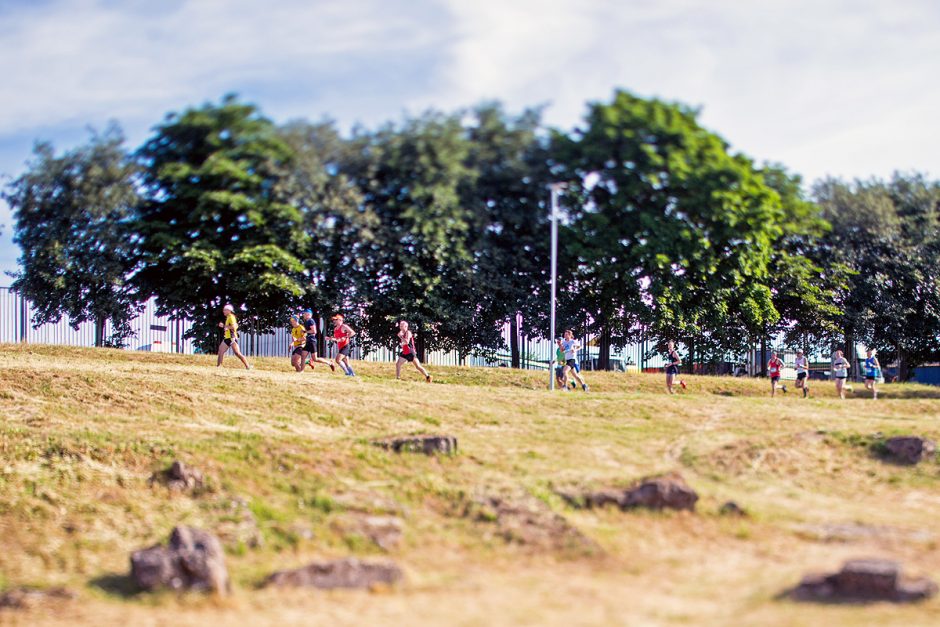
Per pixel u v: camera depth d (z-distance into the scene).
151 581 10.62
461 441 17.47
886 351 36.16
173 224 25.41
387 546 12.64
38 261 26.73
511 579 11.40
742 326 31.62
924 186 34.62
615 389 27.11
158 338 30.80
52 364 22.16
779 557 11.89
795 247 32.34
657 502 13.91
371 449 16.55
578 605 10.10
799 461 16.83
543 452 17.06
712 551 12.37
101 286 27.83
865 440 17.61
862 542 12.31
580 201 25.83
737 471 16.23
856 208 32.44
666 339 33.12
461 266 27.36
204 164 23.08
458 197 25.22
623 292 28.75
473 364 34.53
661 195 25.69
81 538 13.05
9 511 13.84
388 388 22.41
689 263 28.08
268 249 24.69
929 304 34.28
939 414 21.12
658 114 24.31
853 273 32.66
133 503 14.27
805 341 35.12
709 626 9.12
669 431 19.05
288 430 18.44
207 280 26.91
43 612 9.87
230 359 28.16
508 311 29.84
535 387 27.19
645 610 9.84
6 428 16.84
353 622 9.48
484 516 13.75
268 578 10.99
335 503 14.07
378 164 24.27
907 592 9.54
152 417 18.58
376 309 28.62
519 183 25.31
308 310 27.91
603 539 12.77
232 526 13.28
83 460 15.68
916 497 15.03
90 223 25.58
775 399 22.92
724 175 25.53
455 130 24.03
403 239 26.06
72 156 24.41
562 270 28.03
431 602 10.27
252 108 22.97
